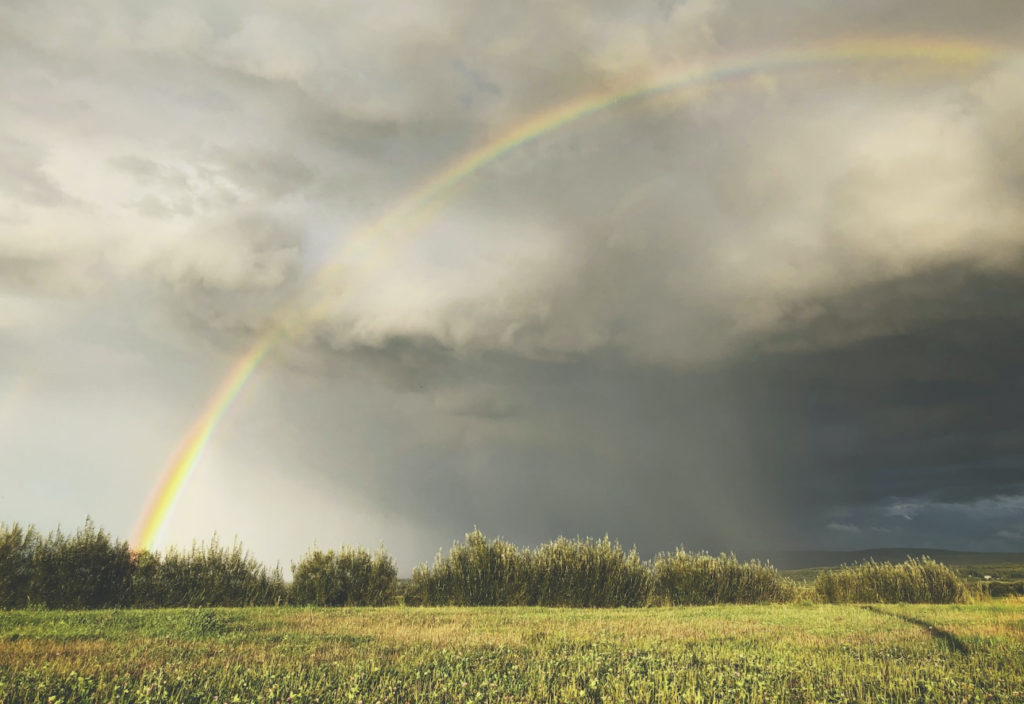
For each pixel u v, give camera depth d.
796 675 7.32
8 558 15.53
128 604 16.61
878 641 9.93
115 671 7.00
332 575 18.78
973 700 6.40
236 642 9.38
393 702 6.02
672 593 21.06
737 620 13.06
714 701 6.11
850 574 21.64
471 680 6.81
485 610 15.77
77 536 16.39
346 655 8.31
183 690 6.08
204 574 17.53
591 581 19.45
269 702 5.88
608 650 8.77
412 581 20.06
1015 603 18.61
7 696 5.84
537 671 7.25
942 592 20.11
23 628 10.27
